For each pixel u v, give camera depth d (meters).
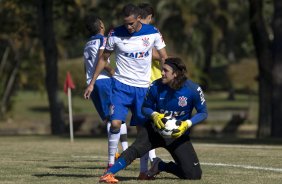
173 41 192.88
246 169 32.81
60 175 30.38
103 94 33.88
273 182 27.16
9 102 149.00
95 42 33.78
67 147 53.91
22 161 38.56
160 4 182.62
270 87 96.75
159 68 32.59
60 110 100.31
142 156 26.86
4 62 141.25
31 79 146.62
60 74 189.00
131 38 29.22
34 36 110.06
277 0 88.69
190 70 156.12
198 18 189.00
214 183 26.42
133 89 29.31
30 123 144.12
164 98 26.62
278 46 89.38
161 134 25.86
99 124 121.44
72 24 106.00
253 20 94.75
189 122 26.02
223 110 183.12
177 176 27.69
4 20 108.94
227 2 196.88
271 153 43.91
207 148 51.47
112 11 111.50
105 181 26.38
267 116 97.50
